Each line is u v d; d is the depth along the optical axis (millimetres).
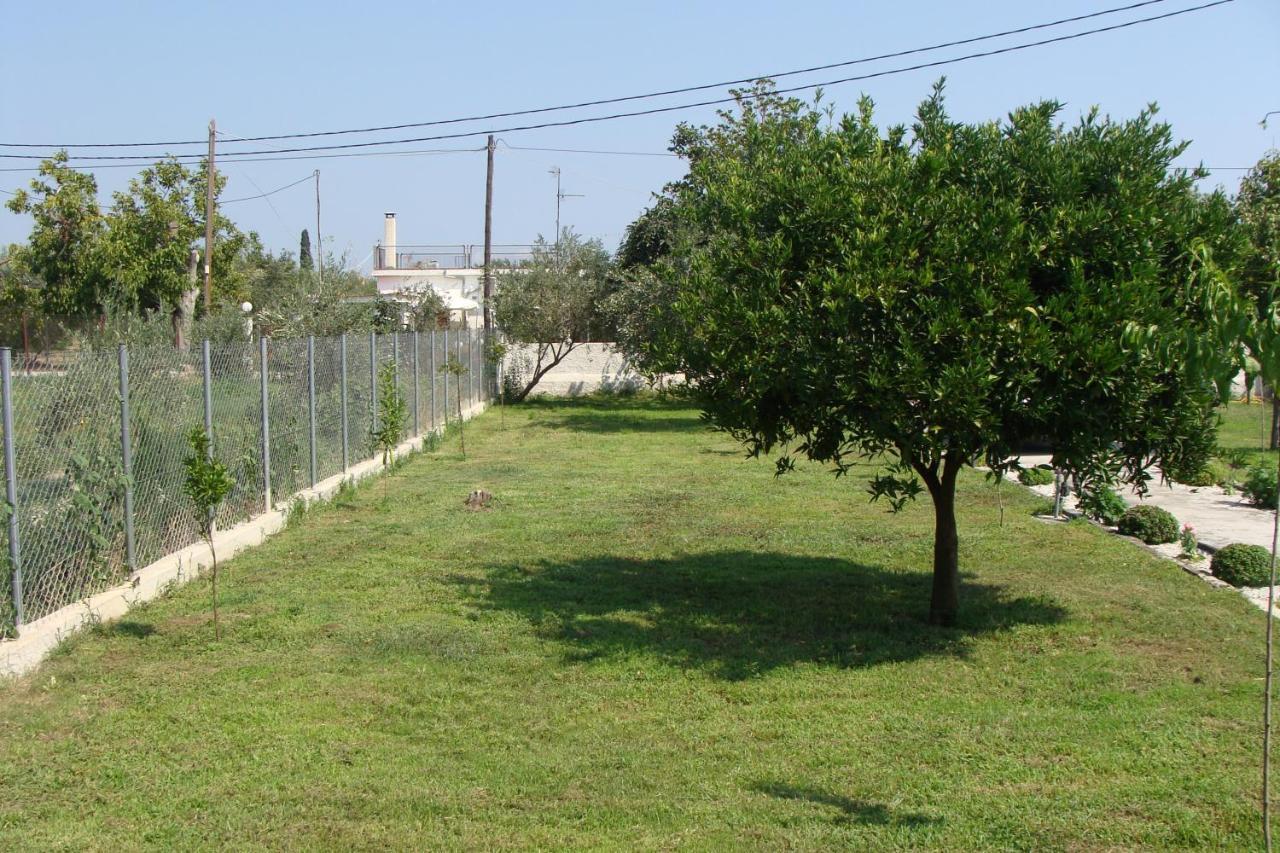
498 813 4707
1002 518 12344
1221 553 9523
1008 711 6121
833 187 6977
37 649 6672
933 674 6844
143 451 8672
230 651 7082
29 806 4707
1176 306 6340
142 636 7379
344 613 8117
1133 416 6504
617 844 4406
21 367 7242
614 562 10234
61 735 5551
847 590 9180
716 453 19625
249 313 25047
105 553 8016
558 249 32688
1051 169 6762
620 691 6438
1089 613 8344
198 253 28891
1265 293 4141
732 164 7938
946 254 6559
